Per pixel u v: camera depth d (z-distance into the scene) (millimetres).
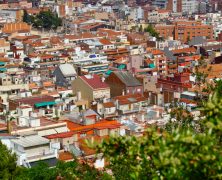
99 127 141750
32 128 143375
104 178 49719
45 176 89375
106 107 183875
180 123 92750
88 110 172750
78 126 150875
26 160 118438
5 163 88250
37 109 180000
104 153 39625
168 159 34625
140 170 37938
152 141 37250
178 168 34562
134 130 148500
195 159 34656
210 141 34938
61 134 133875
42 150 124375
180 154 34562
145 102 195375
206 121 37656
